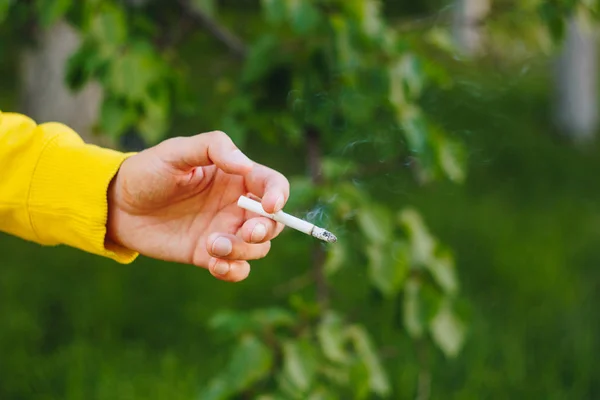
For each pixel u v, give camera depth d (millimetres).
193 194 1309
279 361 2270
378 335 4445
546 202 7824
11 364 4168
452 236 6539
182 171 1261
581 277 5820
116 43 2061
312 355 2166
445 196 7500
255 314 2252
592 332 4801
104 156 1263
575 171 8914
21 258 5523
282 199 1218
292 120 2389
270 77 2346
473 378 4137
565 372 4359
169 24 2592
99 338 4504
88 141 7008
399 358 4238
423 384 2875
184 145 1231
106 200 1242
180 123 7387
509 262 5949
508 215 7238
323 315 2279
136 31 2225
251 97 2371
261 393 2273
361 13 2129
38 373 4086
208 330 4586
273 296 5125
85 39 2092
